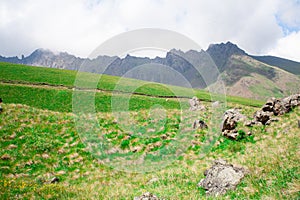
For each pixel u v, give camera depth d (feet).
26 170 56.34
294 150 47.34
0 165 56.80
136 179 49.80
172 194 40.04
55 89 155.63
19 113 86.79
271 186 36.17
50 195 41.68
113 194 41.78
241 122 73.05
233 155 59.47
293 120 68.90
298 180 35.76
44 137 71.61
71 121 83.66
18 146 65.62
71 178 53.83
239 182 39.47
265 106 77.10
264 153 51.06
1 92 139.64
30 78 176.24
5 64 209.26
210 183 41.73
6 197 40.32
